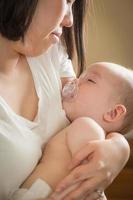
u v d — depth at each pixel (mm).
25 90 1001
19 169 911
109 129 1111
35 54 952
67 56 1249
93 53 2311
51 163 978
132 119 1139
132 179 1977
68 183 909
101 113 1096
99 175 925
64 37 1219
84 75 1144
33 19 887
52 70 1060
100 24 2275
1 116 894
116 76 1109
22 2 847
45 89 1026
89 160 946
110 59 2314
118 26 2301
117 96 1098
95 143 955
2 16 873
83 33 1230
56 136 1020
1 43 937
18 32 883
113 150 958
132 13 2283
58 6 892
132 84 1125
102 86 1099
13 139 893
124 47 2312
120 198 1973
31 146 933
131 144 1998
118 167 964
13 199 928
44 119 999
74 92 1098
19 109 978
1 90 957
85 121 1013
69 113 1095
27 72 1024
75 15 1190
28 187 938
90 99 1090
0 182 903
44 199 917
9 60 974
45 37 922
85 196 939
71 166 952
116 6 2271
